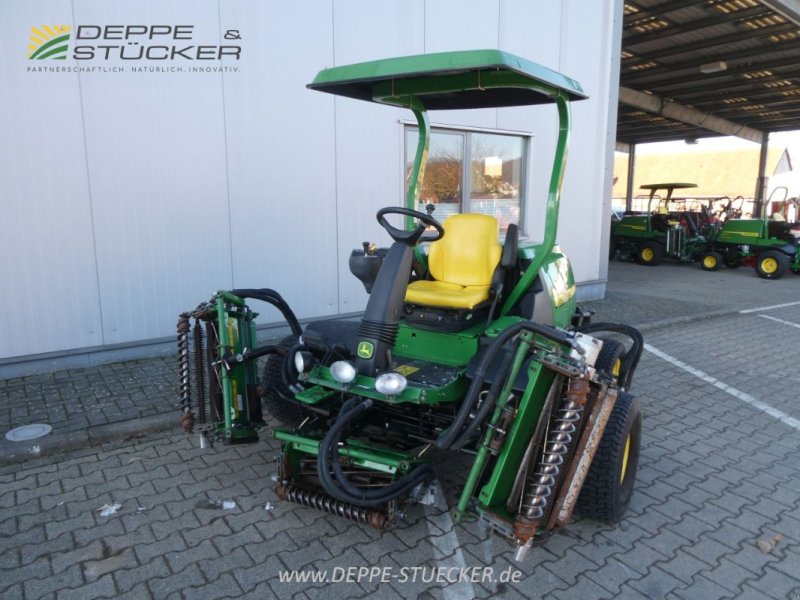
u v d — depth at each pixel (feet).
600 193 29.19
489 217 12.28
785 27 38.11
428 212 12.92
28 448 11.77
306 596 8.07
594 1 26.71
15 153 14.96
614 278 40.34
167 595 8.01
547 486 8.03
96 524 9.62
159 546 9.07
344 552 9.04
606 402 8.64
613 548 9.30
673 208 72.02
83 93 15.62
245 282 18.89
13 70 14.70
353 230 20.89
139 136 16.53
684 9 35.94
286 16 18.37
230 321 10.82
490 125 23.86
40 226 15.52
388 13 20.47
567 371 8.11
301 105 19.08
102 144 16.05
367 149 20.76
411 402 9.46
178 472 11.40
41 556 8.77
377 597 8.09
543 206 26.55
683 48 43.19
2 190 14.92
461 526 9.82
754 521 10.13
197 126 17.37
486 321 11.56
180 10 16.60
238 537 9.34
